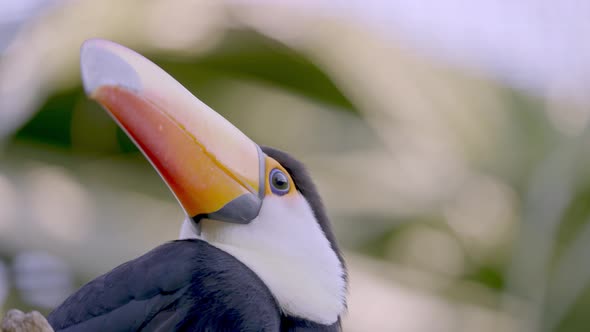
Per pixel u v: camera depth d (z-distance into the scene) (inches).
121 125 265.3
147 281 262.5
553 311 580.7
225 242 284.0
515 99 640.4
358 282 547.5
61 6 583.8
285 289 281.4
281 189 291.0
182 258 268.2
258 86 594.2
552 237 597.3
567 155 615.5
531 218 601.0
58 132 573.9
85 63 249.6
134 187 562.6
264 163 290.7
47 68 562.3
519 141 628.1
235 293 265.3
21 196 524.1
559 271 590.9
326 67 585.0
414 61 630.5
